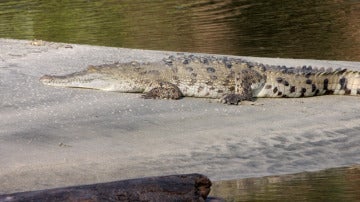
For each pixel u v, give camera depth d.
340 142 29.92
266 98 35.75
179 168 26.97
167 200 20.69
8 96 33.78
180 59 35.91
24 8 69.81
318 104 34.97
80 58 40.66
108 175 26.11
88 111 32.34
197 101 34.53
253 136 30.34
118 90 35.12
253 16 62.12
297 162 27.80
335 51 47.19
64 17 63.22
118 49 43.47
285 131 30.97
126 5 69.31
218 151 28.69
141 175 26.17
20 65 38.56
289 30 55.50
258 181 25.66
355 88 36.69
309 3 68.06
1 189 24.89
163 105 33.53
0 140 28.81
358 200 22.92
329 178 25.77
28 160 27.19
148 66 35.41
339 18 59.91
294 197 23.45
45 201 20.06
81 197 20.16
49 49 42.38
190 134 30.36
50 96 34.00
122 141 29.36
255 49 48.53
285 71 36.00
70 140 29.19
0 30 57.53
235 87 35.12
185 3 69.62
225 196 23.83
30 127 30.27
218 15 62.88
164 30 56.25
